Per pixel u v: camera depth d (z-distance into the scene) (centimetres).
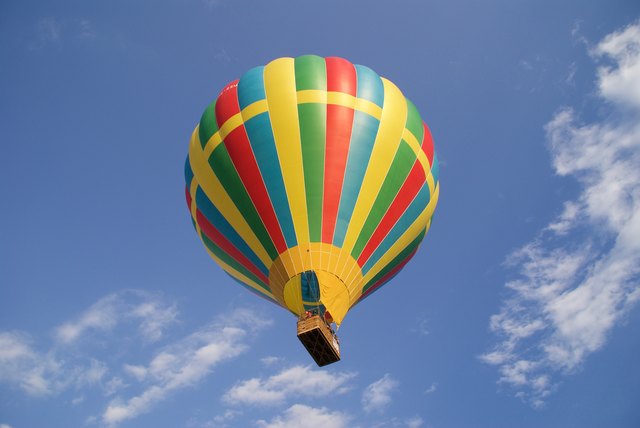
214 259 2770
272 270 2380
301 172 2428
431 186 2706
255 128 2522
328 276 2292
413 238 2644
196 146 2670
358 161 2475
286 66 2695
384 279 2617
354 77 2675
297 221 2372
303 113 2522
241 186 2473
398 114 2658
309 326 2125
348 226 2394
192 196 2705
